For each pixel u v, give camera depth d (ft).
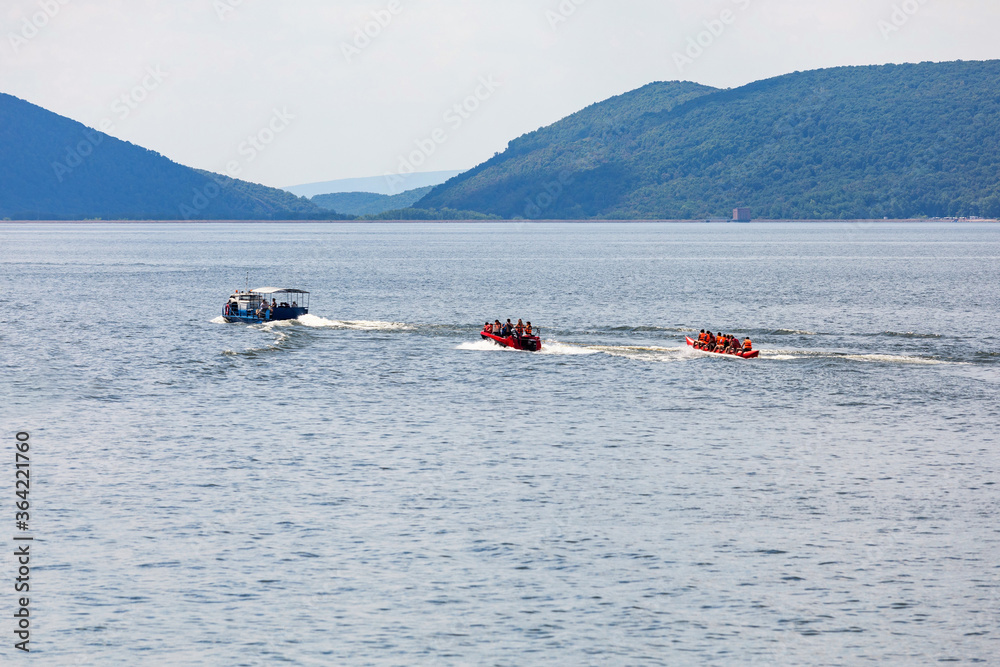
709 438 249.96
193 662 135.54
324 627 145.07
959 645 141.79
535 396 300.40
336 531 180.24
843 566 167.32
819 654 139.23
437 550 172.24
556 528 183.21
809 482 212.23
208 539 175.83
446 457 229.45
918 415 276.21
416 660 136.67
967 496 203.21
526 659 137.18
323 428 257.14
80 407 280.72
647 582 160.66
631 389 311.68
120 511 189.37
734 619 148.77
